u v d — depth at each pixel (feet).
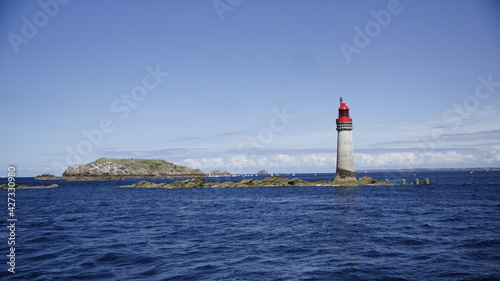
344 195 254.47
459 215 134.21
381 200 208.74
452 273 58.59
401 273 59.21
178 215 153.48
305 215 143.02
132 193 349.41
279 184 409.08
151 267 65.31
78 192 378.73
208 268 64.18
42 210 185.37
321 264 65.87
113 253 76.64
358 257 70.54
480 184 399.65
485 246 78.18
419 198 219.82
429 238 88.99
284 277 58.29
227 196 283.38
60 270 63.77
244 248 81.00
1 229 115.65
